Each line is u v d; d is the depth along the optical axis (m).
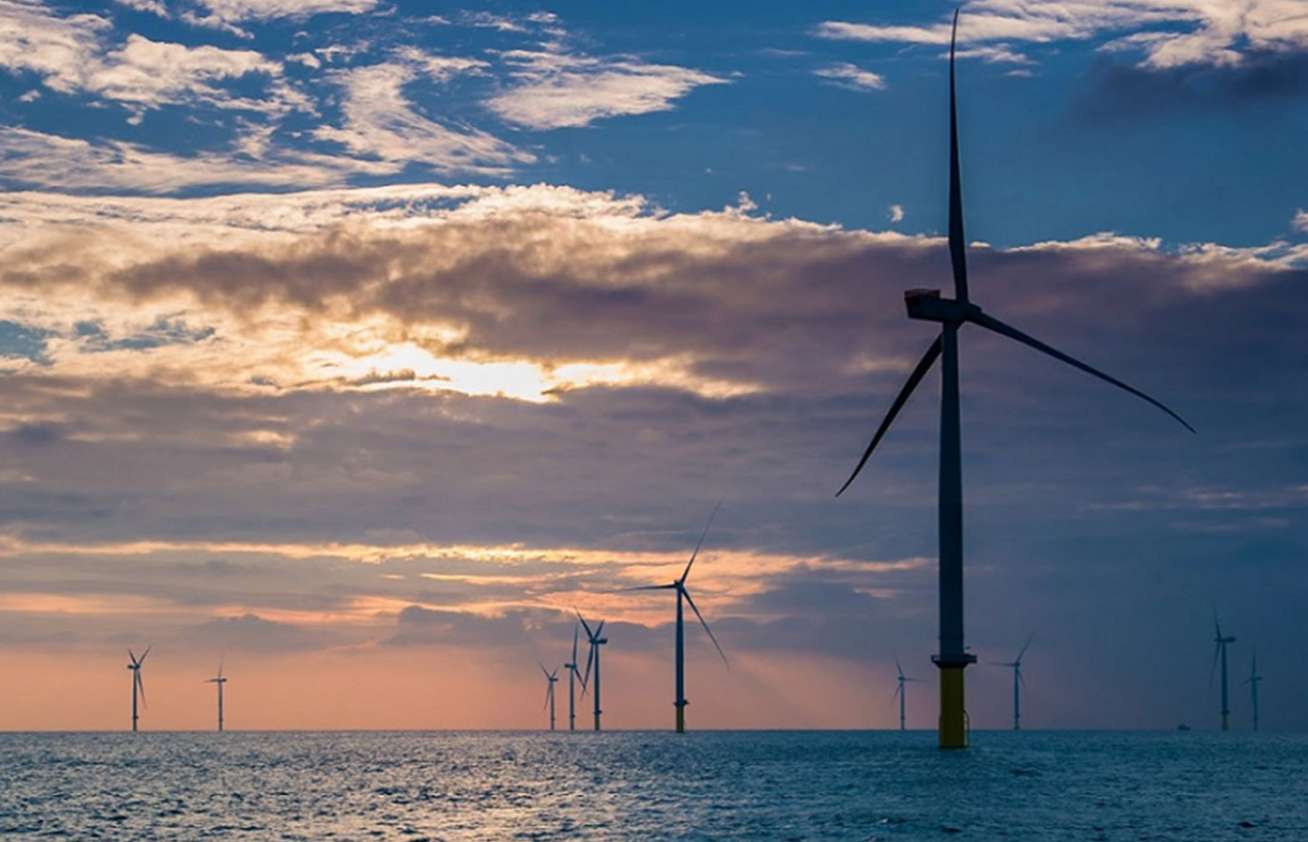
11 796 164.00
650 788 163.88
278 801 153.00
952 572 162.50
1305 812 130.12
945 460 162.00
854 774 181.38
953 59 171.88
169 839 115.31
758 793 151.88
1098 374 165.00
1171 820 121.38
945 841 105.75
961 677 169.62
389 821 127.81
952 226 166.88
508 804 144.38
